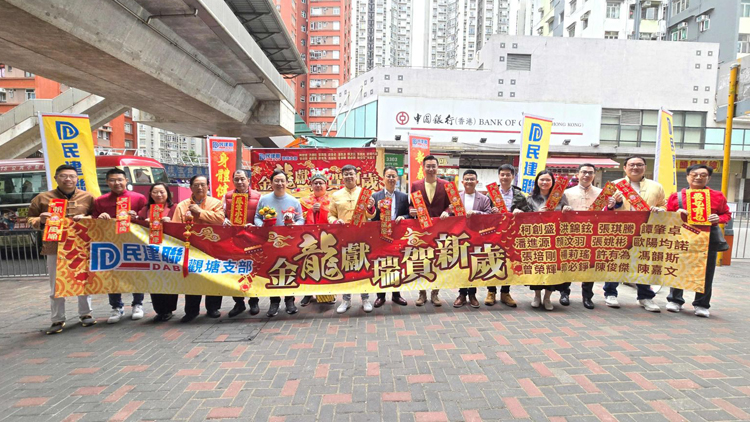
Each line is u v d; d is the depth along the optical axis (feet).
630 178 16.01
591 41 61.16
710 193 13.96
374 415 8.27
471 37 287.89
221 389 9.49
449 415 8.20
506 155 61.67
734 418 7.91
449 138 60.18
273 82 38.86
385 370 10.28
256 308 15.55
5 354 11.89
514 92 61.11
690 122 61.93
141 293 15.37
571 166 57.77
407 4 336.29
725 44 76.69
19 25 18.08
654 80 61.67
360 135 65.51
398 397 8.94
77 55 22.30
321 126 188.14
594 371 9.96
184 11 23.12
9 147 41.37
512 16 279.28
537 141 22.09
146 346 12.35
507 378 9.70
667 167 20.66
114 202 14.84
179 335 13.30
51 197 14.47
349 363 10.75
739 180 61.82
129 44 22.81
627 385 9.24
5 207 32.12
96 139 101.40
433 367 10.39
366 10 293.64
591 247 15.14
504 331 12.91
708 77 61.87
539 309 15.39
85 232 14.11
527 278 15.12
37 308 17.37
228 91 37.37
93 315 16.02
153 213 14.40
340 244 15.06
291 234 14.92
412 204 15.76
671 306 14.85
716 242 14.10
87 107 41.88
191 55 28.81
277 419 8.19
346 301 15.58
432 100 59.67
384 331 13.19
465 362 10.63
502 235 15.23
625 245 14.98
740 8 75.25
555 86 61.26
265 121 45.42
